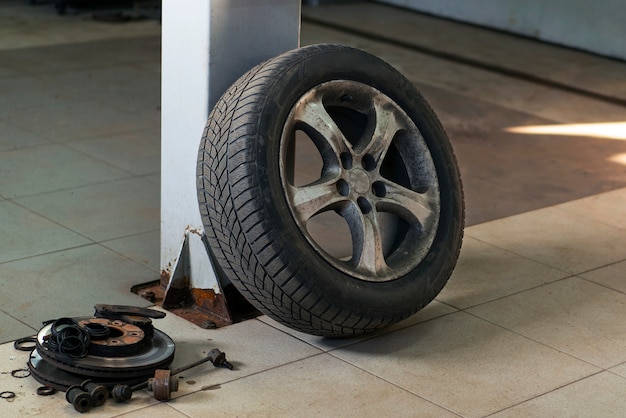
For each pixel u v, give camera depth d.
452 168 4.07
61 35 9.04
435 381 3.47
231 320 3.84
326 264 3.54
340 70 3.79
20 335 3.63
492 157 6.30
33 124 6.32
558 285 4.35
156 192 5.28
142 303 3.97
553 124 7.21
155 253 4.47
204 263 3.88
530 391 3.43
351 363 3.56
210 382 3.37
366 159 3.90
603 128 7.16
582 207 5.41
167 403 3.21
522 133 6.91
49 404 3.16
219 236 3.53
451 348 3.72
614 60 9.60
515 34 10.49
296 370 3.49
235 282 3.60
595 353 3.74
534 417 3.26
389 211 3.89
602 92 8.23
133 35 9.25
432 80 8.38
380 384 3.43
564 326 3.96
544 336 3.86
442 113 7.32
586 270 4.53
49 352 3.23
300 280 3.43
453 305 4.09
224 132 3.52
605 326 3.98
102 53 8.46
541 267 4.54
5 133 6.09
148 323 3.47
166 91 3.87
